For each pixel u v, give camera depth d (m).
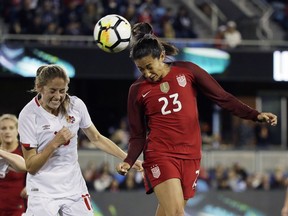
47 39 70.81
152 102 24.50
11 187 29.98
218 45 72.62
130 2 76.50
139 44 23.77
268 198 55.56
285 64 72.88
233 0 84.25
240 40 75.62
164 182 24.30
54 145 23.62
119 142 69.00
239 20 79.50
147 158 24.73
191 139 24.62
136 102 24.77
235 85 83.12
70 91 80.88
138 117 24.92
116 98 82.56
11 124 29.97
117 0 75.56
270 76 72.50
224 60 71.56
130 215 53.62
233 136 76.81
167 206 24.22
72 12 73.44
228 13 81.19
